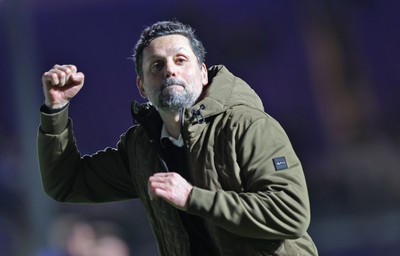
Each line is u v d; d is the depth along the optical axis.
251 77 52.72
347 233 41.22
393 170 48.59
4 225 34.16
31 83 36.66
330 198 46.25
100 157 13.75
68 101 13.07
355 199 45.44
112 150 13.80
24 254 34.00
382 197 45.47
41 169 13.40
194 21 51.50
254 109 12.35
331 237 41.22
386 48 53.47
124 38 49.88
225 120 12.22
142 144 13.12
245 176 11.97
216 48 52.12
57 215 36.03
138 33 49.97
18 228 34.53
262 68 52.81
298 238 11.90
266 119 12.23
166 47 12.45
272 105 52.97
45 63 48.53
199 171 12.16
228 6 52.06
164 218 12.76
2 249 33.62
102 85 49.47
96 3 49.28
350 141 52.28
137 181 13.27
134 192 13.86
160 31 12.59
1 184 35.03
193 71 12.48
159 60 12.46
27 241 34.22
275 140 12.06
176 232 12.66
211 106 12.29
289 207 11.59
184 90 12.33
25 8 37.09
